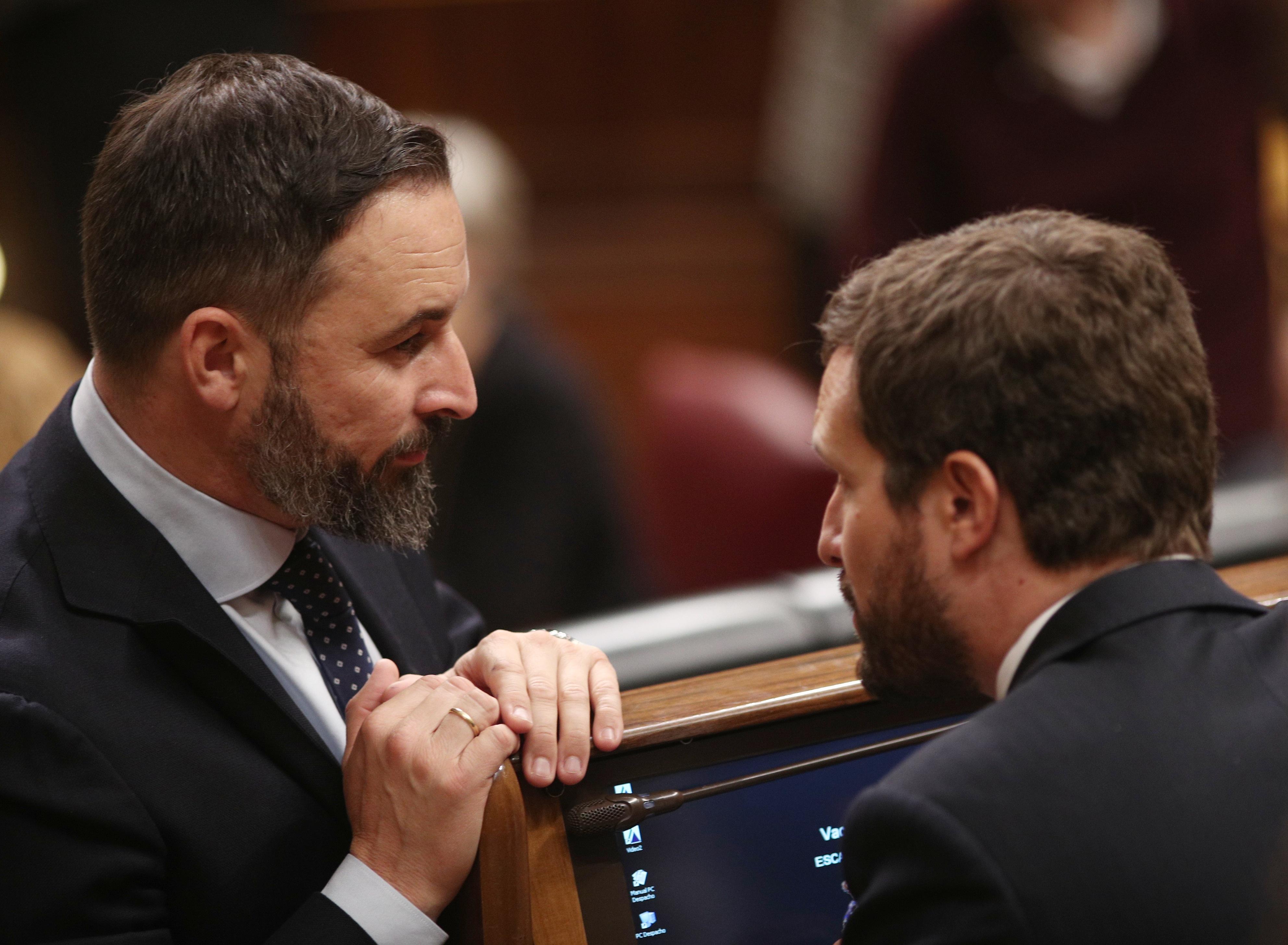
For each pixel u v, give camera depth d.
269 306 3.99
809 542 9.73
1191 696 3.28
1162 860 3.05
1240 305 9.38
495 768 3.84
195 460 4.18
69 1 13.83
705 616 4.82
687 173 19.16
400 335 4.12
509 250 10.40
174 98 4.07
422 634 4.99
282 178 3.94
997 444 3.37
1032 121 9.47
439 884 3.83
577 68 18.81
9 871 3.63
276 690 4.12
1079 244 3.43
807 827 4.01
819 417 3.74
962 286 3.40
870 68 14.96
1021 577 3.47
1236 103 9.16
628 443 18.72
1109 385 3.33
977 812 3.08
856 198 10.46
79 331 16.27
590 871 3.79
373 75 18.72
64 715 3.80
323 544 4.84
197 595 4.15
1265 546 5.00
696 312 19.41
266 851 3.98
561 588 10.18
